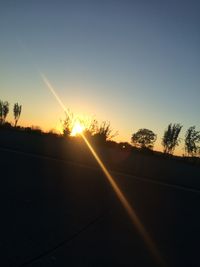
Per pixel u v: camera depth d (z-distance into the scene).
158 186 14.58
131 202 11.65
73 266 6.89
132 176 15.72
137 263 7.52
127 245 8.29
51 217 9.18
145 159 17.89
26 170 13.93
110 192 12.45
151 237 8.98
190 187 15.50
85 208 10.32
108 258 7.48
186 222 10.45
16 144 18.84
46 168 14.70
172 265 7.70
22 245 7.38
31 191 11.23
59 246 7.61
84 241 8.08
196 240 9.20
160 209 11.35
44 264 6.77
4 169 13.70
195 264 7.88
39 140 19.44
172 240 8.98
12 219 8.67
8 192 10.84
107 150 18.56
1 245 7.26
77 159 17.44
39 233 8.09
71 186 12.47
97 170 15.77
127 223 9.66
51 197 10.88
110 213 10.25
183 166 17.70
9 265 6.52
